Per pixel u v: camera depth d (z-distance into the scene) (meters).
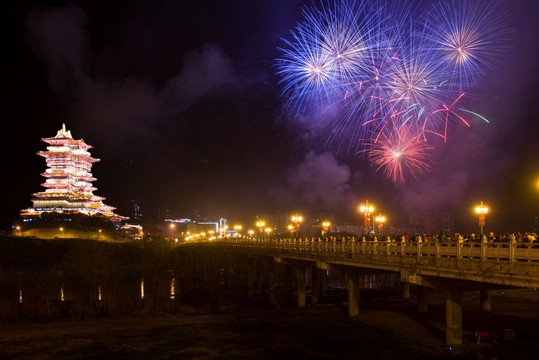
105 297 69.44
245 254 93.81
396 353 36.44
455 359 33.09
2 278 87.62
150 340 45.06
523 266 26.27
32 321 57.09
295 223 82.94
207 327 50.69
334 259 50.31
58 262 122.25
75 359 39.25
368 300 69.25
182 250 150.88
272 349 40.12
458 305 35.81
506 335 37.25
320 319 51.78
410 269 36.69
